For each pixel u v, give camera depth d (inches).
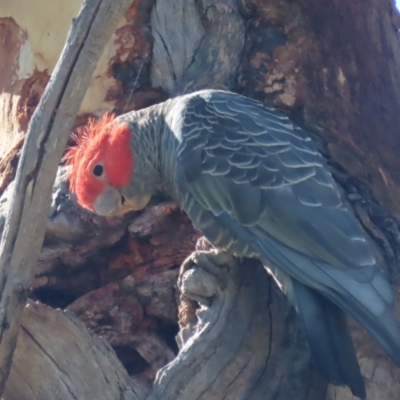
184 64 401.7
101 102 404.5
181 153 327.0
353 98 391.2
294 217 301.6
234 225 315.0
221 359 309.1
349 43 397.7
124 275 386.6
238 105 332.8
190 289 318.3
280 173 310.5
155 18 404.5
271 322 319.3
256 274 327.6
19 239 271.3
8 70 436.5
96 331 375.2
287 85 383.2
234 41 394.9
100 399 299.3
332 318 291.6
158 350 372.2
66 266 382.3
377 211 345.7
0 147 439.2
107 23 277.4
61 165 391.5
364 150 377.1
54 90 272.5
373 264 291.3
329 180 314.5
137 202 362.0
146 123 356.5
